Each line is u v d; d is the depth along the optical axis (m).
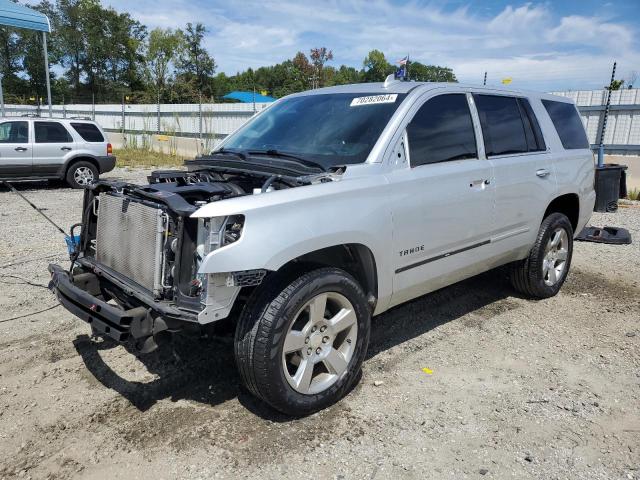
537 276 5.16
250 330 2.95
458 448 2.97
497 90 4.72
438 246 3.94
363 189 3.36
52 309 4.87
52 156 12.88
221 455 2.88
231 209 2.79
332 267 3.24
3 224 8.54
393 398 3.48
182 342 4.18
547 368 3.92
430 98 4.01
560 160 5.18
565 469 2.81
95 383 3.62
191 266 2.92
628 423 3.23
